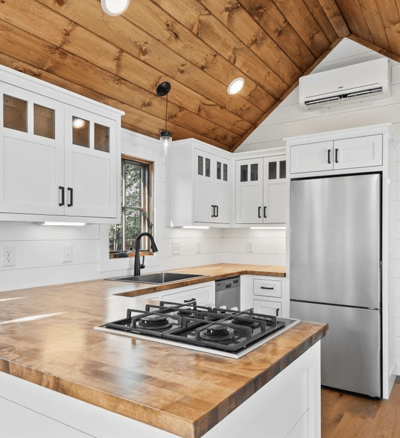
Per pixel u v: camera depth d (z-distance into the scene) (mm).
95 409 881
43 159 2059
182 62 2756
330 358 3000
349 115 3588
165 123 3285
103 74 2482
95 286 2439
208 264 4121
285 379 1142
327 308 3021
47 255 2443
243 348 1098
